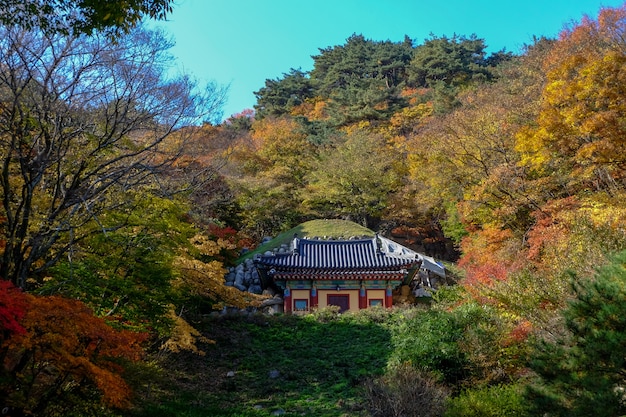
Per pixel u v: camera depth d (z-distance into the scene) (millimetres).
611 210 16938
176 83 13227
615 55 19094
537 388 9336
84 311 9453
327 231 42094
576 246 14883
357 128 54156
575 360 8711
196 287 18266
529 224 24766
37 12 9195
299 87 80375
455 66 65250
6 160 10664
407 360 16109
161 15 9000
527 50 38469
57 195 12453
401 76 78375
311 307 30797
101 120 12469
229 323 25141
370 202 47938
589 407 8148
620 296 8828
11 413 9055
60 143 11383
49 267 12320
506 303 14945
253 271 35219
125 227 13648
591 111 19406
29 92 11195
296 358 21281
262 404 16375
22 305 8195
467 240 30000
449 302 19109
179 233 14664
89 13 9125
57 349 8438
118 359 10766
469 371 15062
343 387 17859
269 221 47156
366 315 26594
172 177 15484
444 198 36812
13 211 11805
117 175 12664
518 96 30922
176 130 13391
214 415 14750
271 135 55375
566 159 22062
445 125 33188
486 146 28719
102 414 11719
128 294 12898
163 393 16219
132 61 12133
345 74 81812
